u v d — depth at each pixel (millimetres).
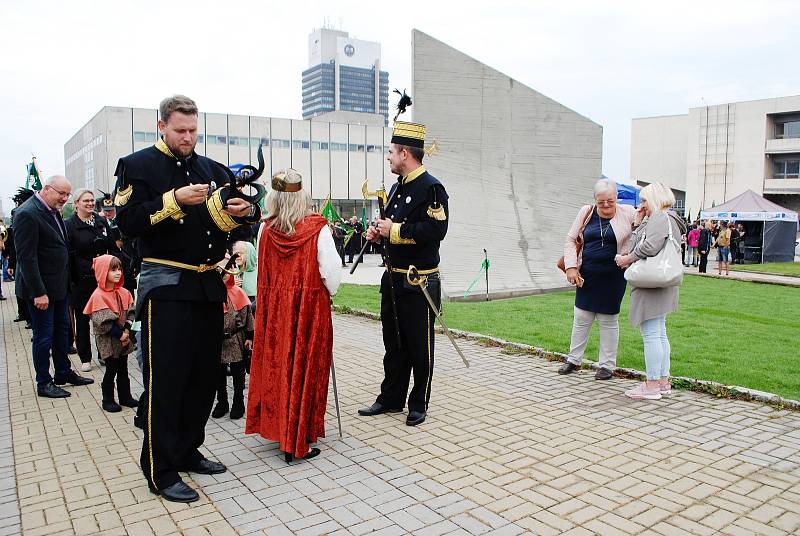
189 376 3795
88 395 5855
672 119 54969
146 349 3625
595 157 12352
